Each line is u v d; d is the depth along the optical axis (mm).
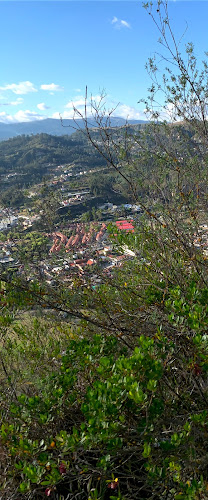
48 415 1963
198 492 1516
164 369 1977
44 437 1967
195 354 1916
